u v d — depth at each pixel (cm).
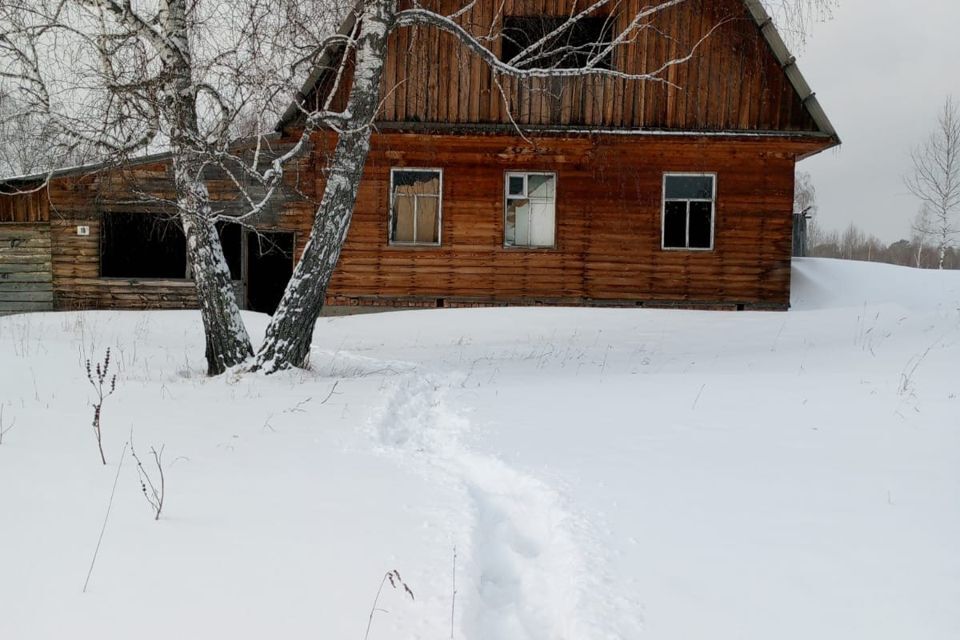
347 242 1634
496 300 1638
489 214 1628
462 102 1582
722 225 1606
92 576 298
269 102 836
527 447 508
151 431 539
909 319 1255
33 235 1644
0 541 330
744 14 1547
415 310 1596
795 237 2512
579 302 1633
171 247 2105
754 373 828
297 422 583
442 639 256
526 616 300
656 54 1568
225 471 446
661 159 1603
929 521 357
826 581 301
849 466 448
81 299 1653
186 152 835
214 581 297
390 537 347
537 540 378
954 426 518
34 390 689
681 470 450
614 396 699
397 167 1620
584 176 1616
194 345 1222
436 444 547
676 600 287
